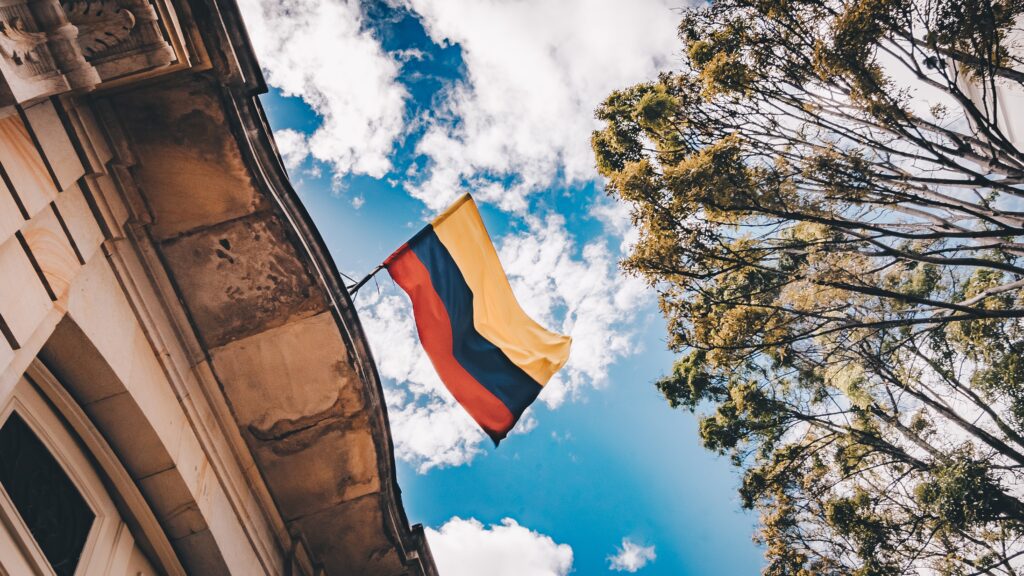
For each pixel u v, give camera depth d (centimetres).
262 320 522
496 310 659
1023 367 911
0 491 328
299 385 553
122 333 423
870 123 918
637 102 1150
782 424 1223
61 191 364
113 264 432
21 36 289
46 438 388
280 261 501
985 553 1017
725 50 991
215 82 418
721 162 788
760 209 780
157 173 446
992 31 716
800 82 965
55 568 367
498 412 617
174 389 480
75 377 399
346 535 648
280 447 577
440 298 631
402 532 670
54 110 368
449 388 613
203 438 507
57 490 391
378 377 580
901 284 1084
